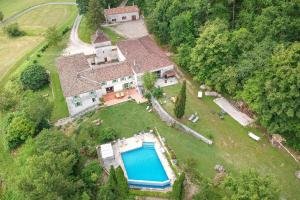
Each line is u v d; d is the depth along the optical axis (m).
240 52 76.75
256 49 71.50
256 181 47.00
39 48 114.62
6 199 63.94
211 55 75.88
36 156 53.44
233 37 76.62
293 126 60.34
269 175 49.25
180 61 86.38
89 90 78.25
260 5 79.75
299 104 57.31
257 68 68.50
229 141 66.50
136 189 58.16
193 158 63.06
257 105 64.00
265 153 63.47
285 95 57.56
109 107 79.88
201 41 77.12
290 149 63.66
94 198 56.38
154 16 100.19
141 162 64.00
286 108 58.72
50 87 91.56
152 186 58.69
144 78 79.12
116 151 66.44
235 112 73.25
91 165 60.41
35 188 49.88
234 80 71.50
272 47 69.69
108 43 96.94
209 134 67.38
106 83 82.50
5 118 78.56
